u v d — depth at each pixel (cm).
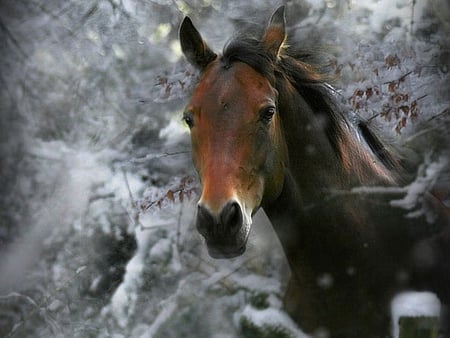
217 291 842
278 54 578
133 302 888
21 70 1037
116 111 1026
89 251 958
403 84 863
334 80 653
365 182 612
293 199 582
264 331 645
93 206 968
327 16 996
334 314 593
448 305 623
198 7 1060
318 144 589
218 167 519
